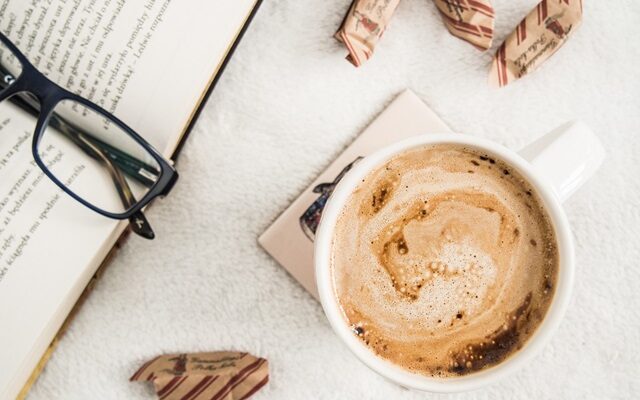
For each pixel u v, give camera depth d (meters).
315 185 0.38
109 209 0.37
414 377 0.33
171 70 0.36
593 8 0.38
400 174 0.34
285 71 0.39
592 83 0.39
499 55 0.38
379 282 0.34
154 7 0.35
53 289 0.36
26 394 0.39
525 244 0.34
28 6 0.36
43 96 0.36
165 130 0.37
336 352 0.39
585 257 0.39
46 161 0.37
